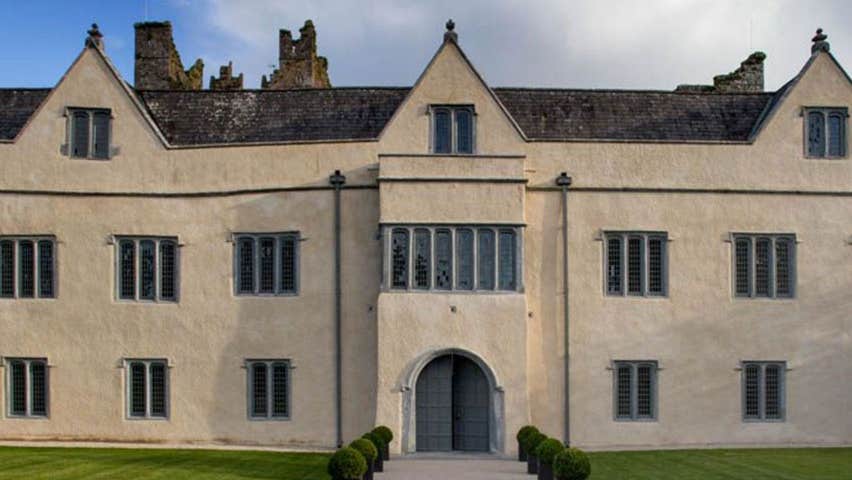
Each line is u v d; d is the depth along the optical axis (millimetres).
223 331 32000
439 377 30812
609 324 31875
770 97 34969
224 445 31656
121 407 31891
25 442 31719
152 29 42156
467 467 27109
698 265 32188
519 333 30438
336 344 31469
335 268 31688
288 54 49969
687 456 28922
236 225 32219
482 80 31797
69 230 32344
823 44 33062
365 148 31875
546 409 31469
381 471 26000
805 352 32250
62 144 32469
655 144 32375
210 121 34062
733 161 32500
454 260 30672
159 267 32344
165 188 32406
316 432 31422
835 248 32562
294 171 32094
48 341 32094
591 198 32125
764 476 24312
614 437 31594
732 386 31984
